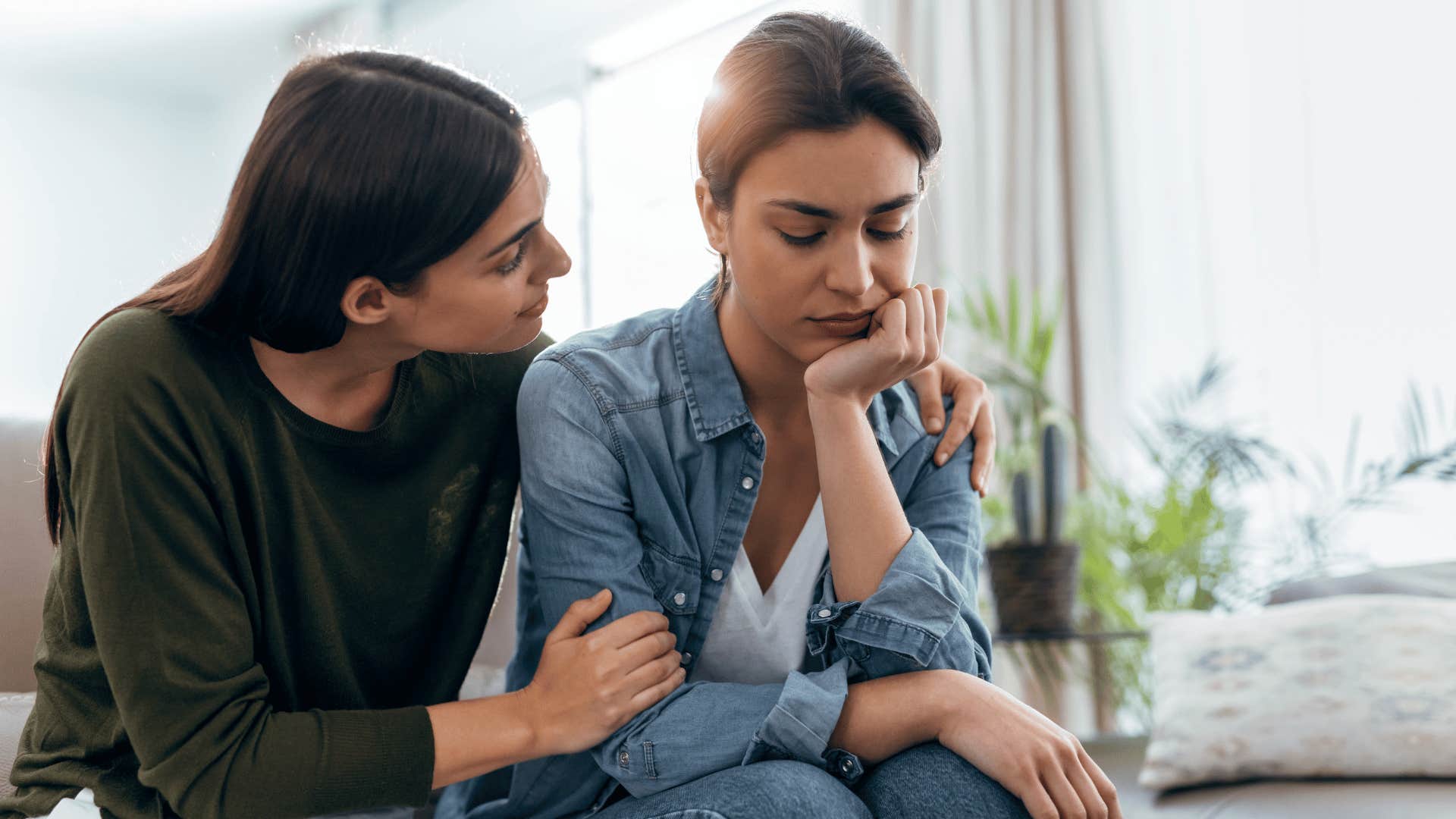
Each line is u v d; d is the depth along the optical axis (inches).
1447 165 99.7
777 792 35.0
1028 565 83.8
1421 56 101.3
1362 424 103.3
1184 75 117.5
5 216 231.6
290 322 37.4
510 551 62.2
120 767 39.6
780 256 39.6
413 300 38.0
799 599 45.3
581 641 39.9
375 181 35.6
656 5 165.6
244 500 39.8
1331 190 106.3
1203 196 114.7
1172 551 97.6
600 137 179.3
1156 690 67.1
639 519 44.9
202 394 38.4
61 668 40.0
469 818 46.3
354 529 42.4
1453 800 53.6
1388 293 102.7
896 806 37.1
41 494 57.2
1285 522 106.3
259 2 208.1
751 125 38.3
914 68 130.0
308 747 36.9
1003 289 123.5
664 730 39.4
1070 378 120.1
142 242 245.8
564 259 40.1
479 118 36.8
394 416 42.8
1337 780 59.4
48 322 234.2
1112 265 119.8
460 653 46.1
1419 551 99.4
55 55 228.5
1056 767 36.7
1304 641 64.2
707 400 45.3
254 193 36.4
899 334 40.6
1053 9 124.0
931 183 42.7
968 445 48.4
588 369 45.3
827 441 42.1
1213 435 101.8
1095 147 121.3
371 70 37.2
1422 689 59.7
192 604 36.9
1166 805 59.5
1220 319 113.5
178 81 244.8
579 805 44.0
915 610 40.4
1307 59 108.0
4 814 40.0
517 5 184.5
